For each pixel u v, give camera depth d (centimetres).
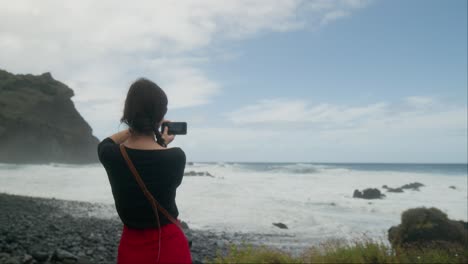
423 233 1099
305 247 1388
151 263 202
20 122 8825
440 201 2977
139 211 204
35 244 994
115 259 919
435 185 4316
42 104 9600
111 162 209
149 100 218
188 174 5444
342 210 2488
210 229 1778
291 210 2412
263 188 3753
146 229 205
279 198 2989
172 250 206
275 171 7006
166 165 210
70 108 10488
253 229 1808
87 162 10412
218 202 2648
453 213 2420
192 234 1603
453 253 813
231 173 6438
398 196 3362
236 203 2631
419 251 818
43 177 4275
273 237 1622
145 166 206
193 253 1186
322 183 4525
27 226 1346
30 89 9756
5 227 1268
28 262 780
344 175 5919
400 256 748
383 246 786
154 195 205
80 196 2816
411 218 1152
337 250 774
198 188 3525
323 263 728
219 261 739
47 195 2795
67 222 1584
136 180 205
